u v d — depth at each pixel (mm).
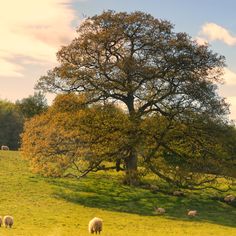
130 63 57094
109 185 59781
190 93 58281
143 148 56094
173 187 59469
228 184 58938
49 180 59031
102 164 66125
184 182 57250
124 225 40500
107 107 59656
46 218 40906
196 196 58469
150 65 59625
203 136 59531
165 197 56500
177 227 41594
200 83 58188
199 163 57094
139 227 40094
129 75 58719
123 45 60938
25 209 44156
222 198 58344
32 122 58781
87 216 43562
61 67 60875
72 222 40125
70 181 59844
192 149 59562
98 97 60875
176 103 59656
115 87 59125
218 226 43875
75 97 60750
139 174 55875
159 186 61250
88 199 51844
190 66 59031
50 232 32500
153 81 59938
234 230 42062
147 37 59531
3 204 45594
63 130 55562
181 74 58844
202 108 59219
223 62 60000
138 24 59438
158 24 59875
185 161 59000
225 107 59562
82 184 58906
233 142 59312
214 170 57125
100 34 58688
